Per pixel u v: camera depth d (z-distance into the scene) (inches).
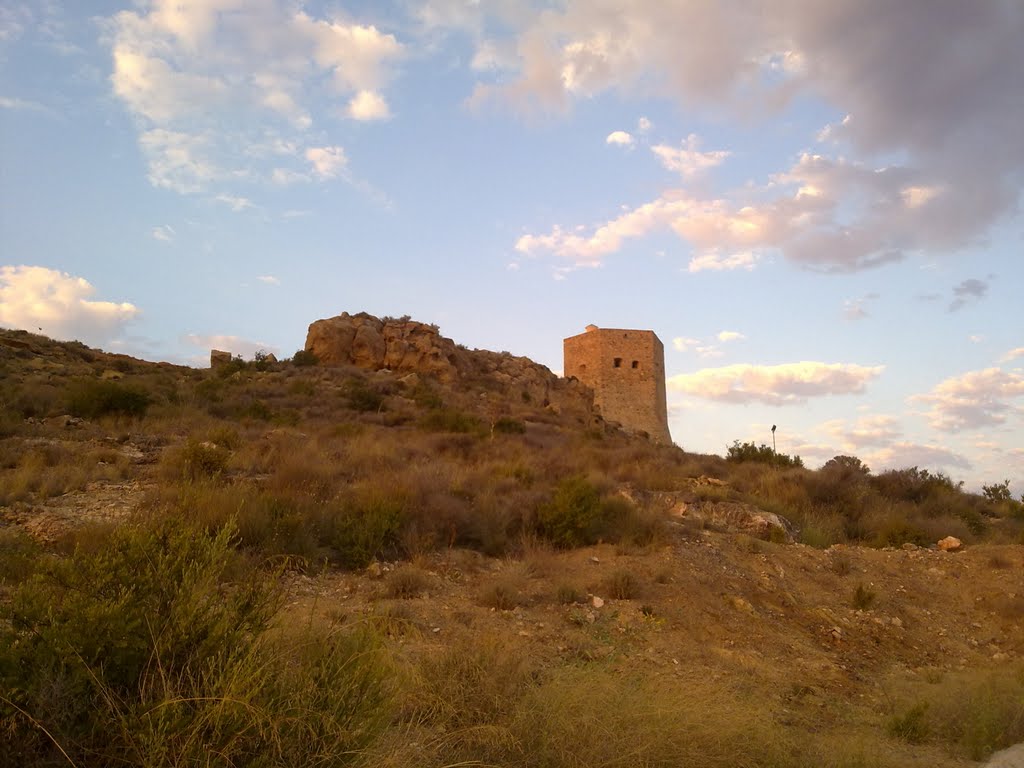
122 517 423.8
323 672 162.4
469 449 965.2
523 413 1785.2
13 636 141.3
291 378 1676.9
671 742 183.8
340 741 149.6
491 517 511.2
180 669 151.3
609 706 194.9
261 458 699.4
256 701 145.3
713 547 506.0
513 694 205.6
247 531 397.1
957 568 506.0
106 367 1659.7
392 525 451.5
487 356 2418.8
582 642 310.3
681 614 378.0
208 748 136.0
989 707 254.8
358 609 327.0
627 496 645.3
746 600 413.4
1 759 126.3
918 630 408.2
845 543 665.0
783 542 589.6
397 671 199.9
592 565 452.4
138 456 713.0
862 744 216.1
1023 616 424.5
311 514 455.8
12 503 474.3
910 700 281.3
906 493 917.2
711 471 1011.3
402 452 858.1
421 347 2095.2
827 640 377.4
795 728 234.2
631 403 2539.4
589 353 2578.7
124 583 157.4
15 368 1354.6
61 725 133.6
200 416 1079.6
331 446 848.9
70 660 137.1
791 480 861.2
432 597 367.6
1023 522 849.5
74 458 653.3
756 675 303.1
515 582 395.9
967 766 218.8
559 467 836.6
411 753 167.9
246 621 167.3
